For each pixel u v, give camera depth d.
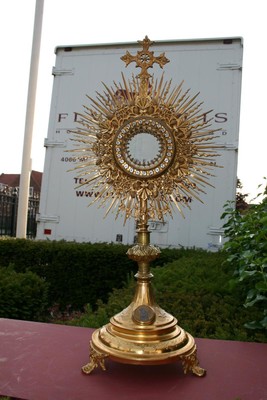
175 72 5.91
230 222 4.54
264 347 2.32
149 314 1.95
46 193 6.24
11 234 11.46
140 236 2.12
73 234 6.17
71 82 6.24
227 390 1.79
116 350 1.86
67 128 6.19
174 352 1.85
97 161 2.12
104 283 5.85
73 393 1.72
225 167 5.65
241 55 5.78
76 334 2.46
